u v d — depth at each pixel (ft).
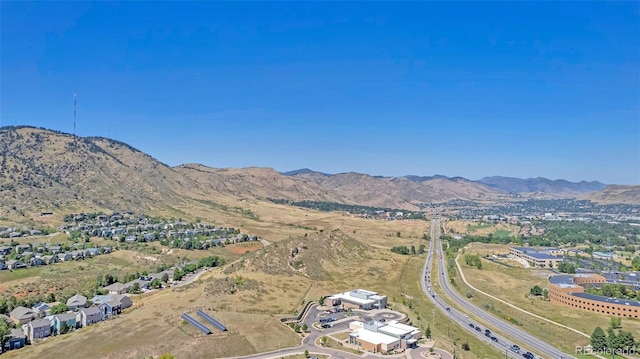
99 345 518.37
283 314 646.74
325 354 518.37
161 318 589.32
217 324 560.20
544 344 616.80
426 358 517.96
